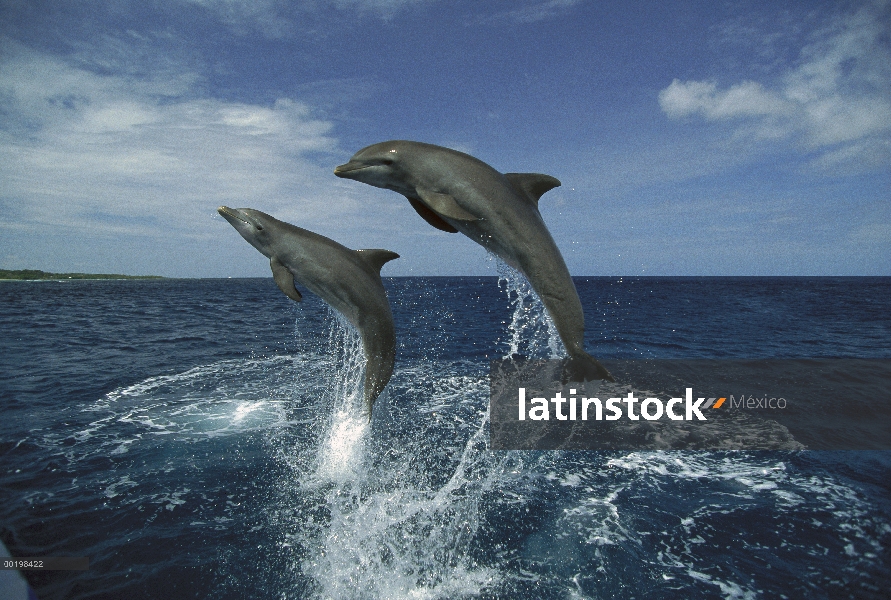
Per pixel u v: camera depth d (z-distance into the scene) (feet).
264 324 89.10
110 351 59.72
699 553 19.01
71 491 23.56
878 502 22.38
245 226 17.70
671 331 75.82
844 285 339.36
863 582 17.15
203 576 17.81
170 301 164.96
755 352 56.24
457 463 26.91
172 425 32.30
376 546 19.83
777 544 19.42
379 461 27.12
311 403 37.14
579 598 16.83
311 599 16.94
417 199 14.84
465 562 18.90
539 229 14.10
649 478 25.07
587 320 91.66
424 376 44.60
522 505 22.74
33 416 34.14
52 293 238.48
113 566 18.24
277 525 21.09
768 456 27.35
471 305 124.88
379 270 17.76
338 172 14.67
